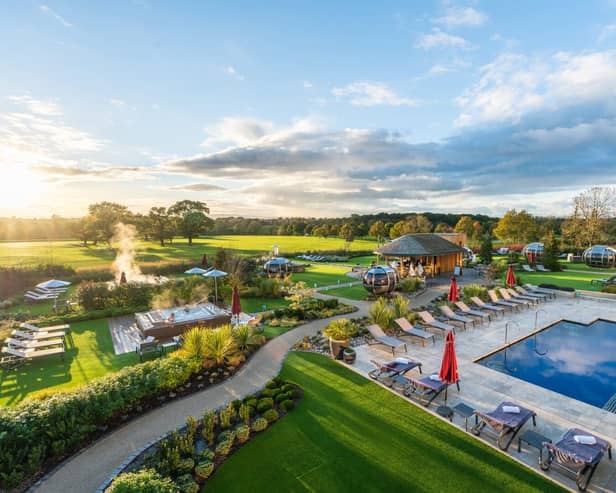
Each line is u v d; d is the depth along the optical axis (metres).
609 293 26.44
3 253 60.97
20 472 7.59
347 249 72.81
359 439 8.95
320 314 20.81
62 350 14.91
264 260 44.62
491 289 28.17
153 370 11.27
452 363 10.50
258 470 7.87
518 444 8.42
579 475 7.21
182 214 91.88
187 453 8.32
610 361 14.65
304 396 11.21
